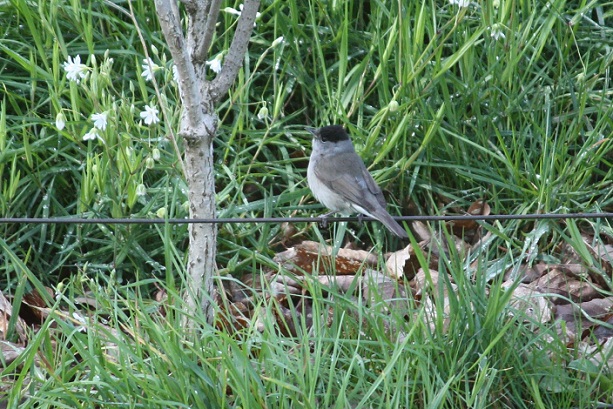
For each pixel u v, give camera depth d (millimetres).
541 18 13023
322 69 12539
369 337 9047
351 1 12617
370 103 12641
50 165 11773
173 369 8297
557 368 8828
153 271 11375
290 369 8055
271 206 11547
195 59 8992
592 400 8984
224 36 12625
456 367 8734
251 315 10477
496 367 8859
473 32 12625
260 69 12688
